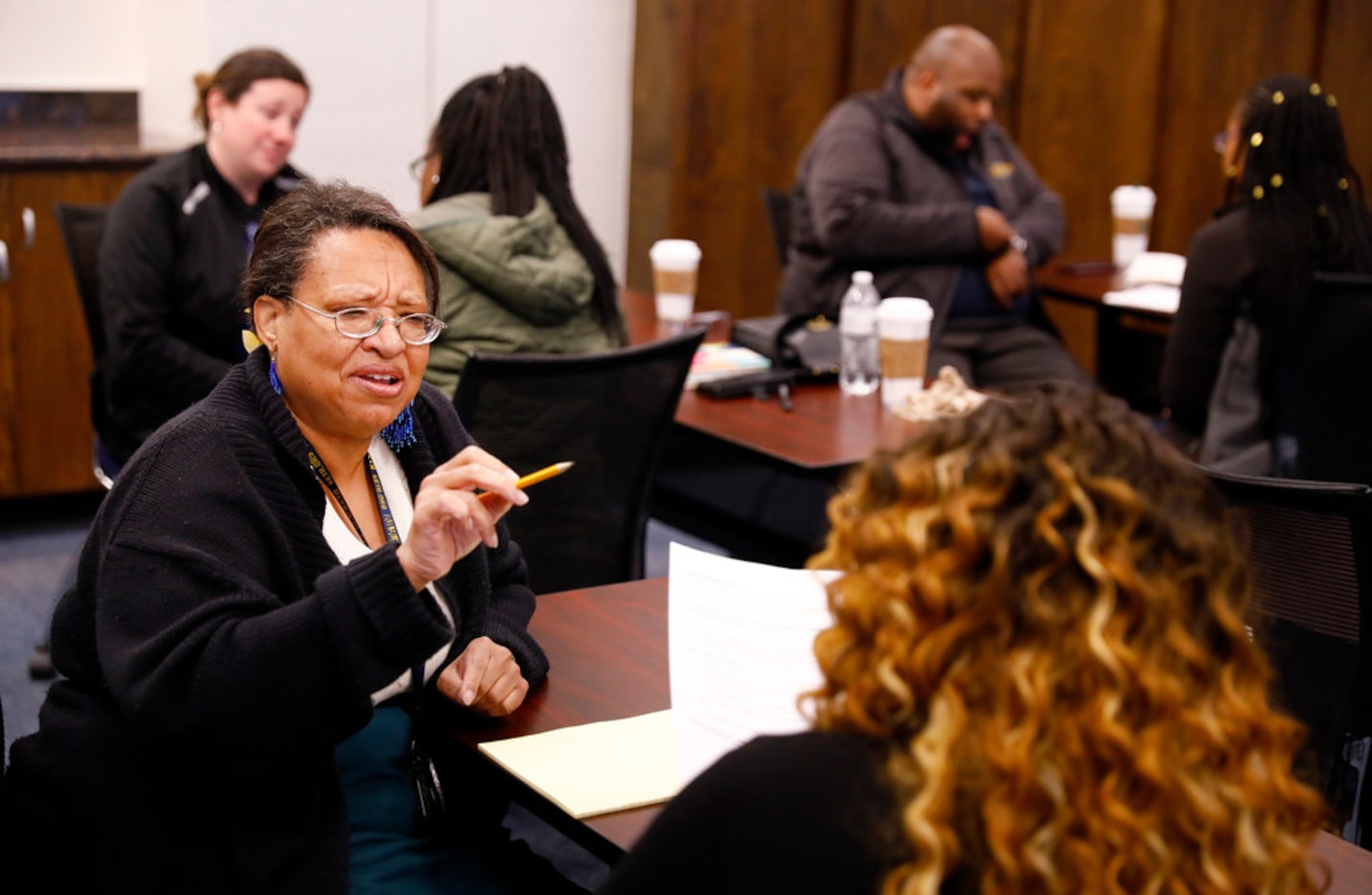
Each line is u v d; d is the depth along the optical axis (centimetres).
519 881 146
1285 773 79
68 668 138
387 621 121
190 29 397
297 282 137
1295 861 78
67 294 366
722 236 487
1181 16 525
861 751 79
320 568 136
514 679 143
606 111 481
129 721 124
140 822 131
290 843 130
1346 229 294
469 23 443
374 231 140
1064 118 524
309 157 424
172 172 289
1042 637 75
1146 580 76
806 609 138
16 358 364
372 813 147
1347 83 539
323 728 123
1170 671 75
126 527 129
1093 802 73
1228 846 75
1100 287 382
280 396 141
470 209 244
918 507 81
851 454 235
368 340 137
